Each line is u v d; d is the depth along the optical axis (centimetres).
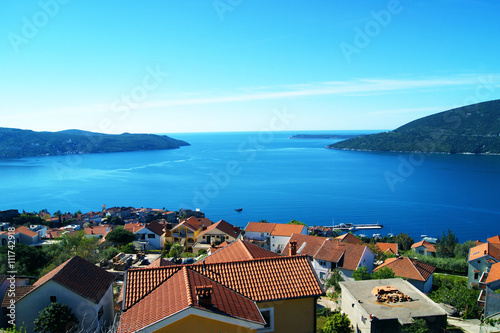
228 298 1655
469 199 19012
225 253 2664
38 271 4731
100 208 18212
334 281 4831
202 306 1459
